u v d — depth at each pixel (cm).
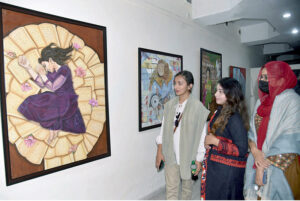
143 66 240
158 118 265
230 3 289
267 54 732
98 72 191
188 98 182
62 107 165
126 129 226
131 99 230
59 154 164
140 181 246
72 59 171
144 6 241
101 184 202
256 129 137
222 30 429
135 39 232
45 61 154
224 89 144
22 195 148
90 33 183
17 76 140
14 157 140
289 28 438
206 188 148
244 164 140
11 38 137
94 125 189
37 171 152
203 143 174
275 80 122
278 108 120
